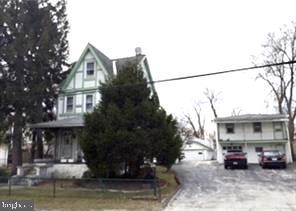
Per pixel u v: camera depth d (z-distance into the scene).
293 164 31.09
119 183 17.20
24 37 24.84
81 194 15.60
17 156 24.95
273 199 14.52
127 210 12.17
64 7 28.34
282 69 37.34
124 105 17.67
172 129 17.78
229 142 35.38
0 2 24.77
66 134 25.73
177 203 13.74
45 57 25.59
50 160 24.53
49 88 27.08
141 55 30.86
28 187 18.39
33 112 24.55
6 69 24.58
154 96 19.12
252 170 26.55
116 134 16.42
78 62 28.95
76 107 28.31
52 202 13.80
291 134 36.97
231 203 13.71
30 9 25.98
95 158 17.14
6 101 23.70
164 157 17.27
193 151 50.72
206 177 23.09
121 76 18.80
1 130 24.45
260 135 34.97
